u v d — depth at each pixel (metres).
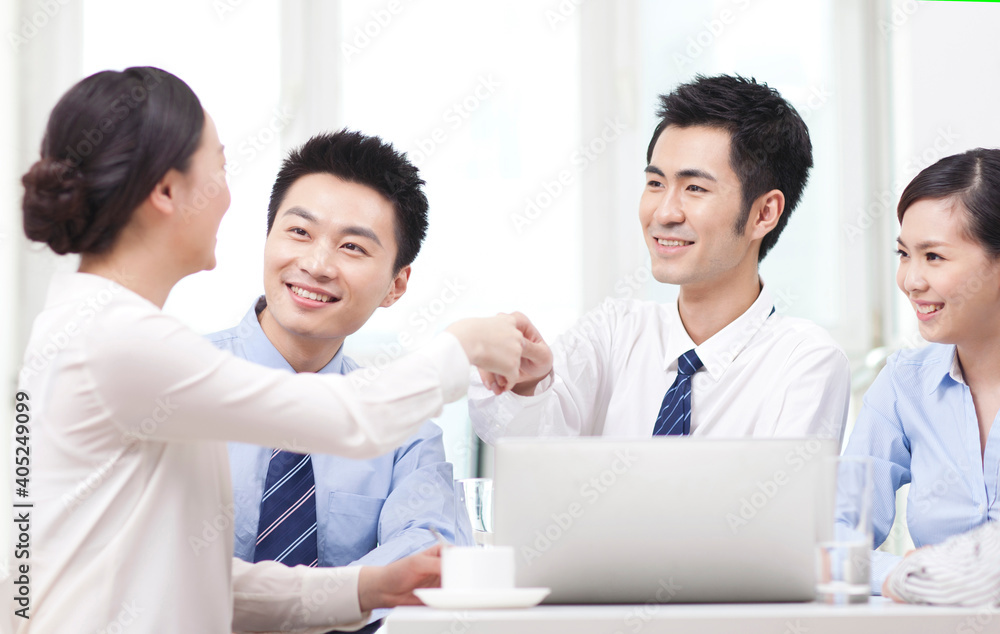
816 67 4.09
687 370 2.14
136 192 1.31
